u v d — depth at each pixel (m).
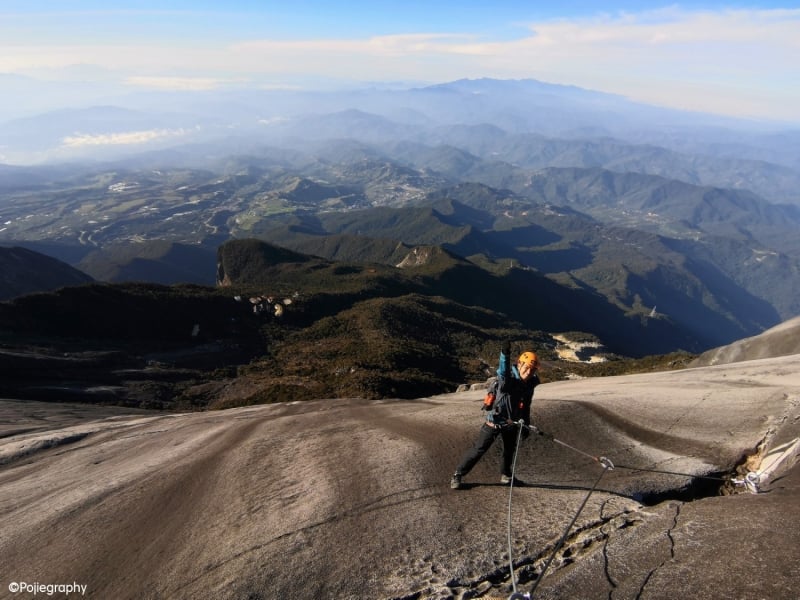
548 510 6.00
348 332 73.06
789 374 13.88
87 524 7.17
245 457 9.19
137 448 11.88
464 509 6.16
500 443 8.45
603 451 8.24
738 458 7.85
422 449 8.46
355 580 4.87
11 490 9.70
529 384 6.54
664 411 10.35
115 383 43.88
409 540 5.47
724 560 4.40
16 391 37.16
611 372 37.00
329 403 16.80
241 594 4.80
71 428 15.98
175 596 5.01
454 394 19.86
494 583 4.71
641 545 4.91
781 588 3.86
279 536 5.80
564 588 4.38
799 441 7.22
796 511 5.13
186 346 63.91
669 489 6.90
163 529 6.65
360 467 7.82
